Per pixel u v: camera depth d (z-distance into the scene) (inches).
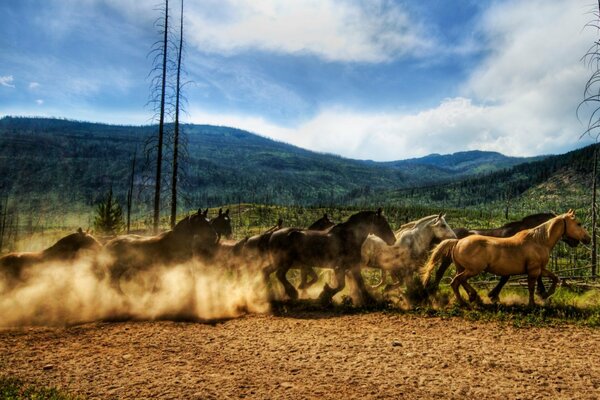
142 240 448.5
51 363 270.7
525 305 416.5
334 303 452.1
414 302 446.9
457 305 421.4
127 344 312.2
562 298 464.4
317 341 319.3
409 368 258.4
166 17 922.1
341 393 221.8
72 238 434.9
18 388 227.6
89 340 322.0
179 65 932.6
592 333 330.6
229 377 246.1
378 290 528.1
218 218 591.8
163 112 906.1
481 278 644.1
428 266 446.0
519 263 410.3
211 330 353.4
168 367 263.6
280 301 466.6
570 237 421.4
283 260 472.7
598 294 475.8
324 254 456.4
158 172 898.1
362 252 498.3
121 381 240.2
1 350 296.0
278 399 214.8
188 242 445.1
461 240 431.5
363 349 298.0
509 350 292.2
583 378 238.5
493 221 5152.6
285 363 270.2
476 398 214.2
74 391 225.8
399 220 4822.8
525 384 231.3
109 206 1492.4
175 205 923.4
